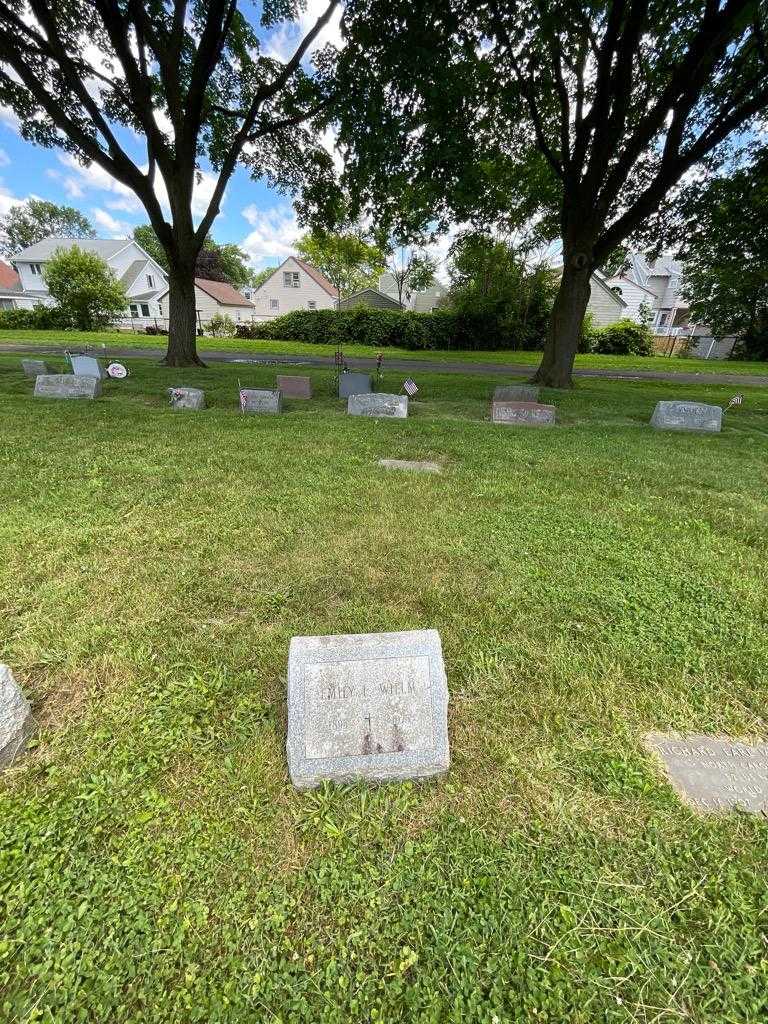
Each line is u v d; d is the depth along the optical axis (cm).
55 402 832
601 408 1048
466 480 509
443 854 160
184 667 232
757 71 944
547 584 312
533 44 935
